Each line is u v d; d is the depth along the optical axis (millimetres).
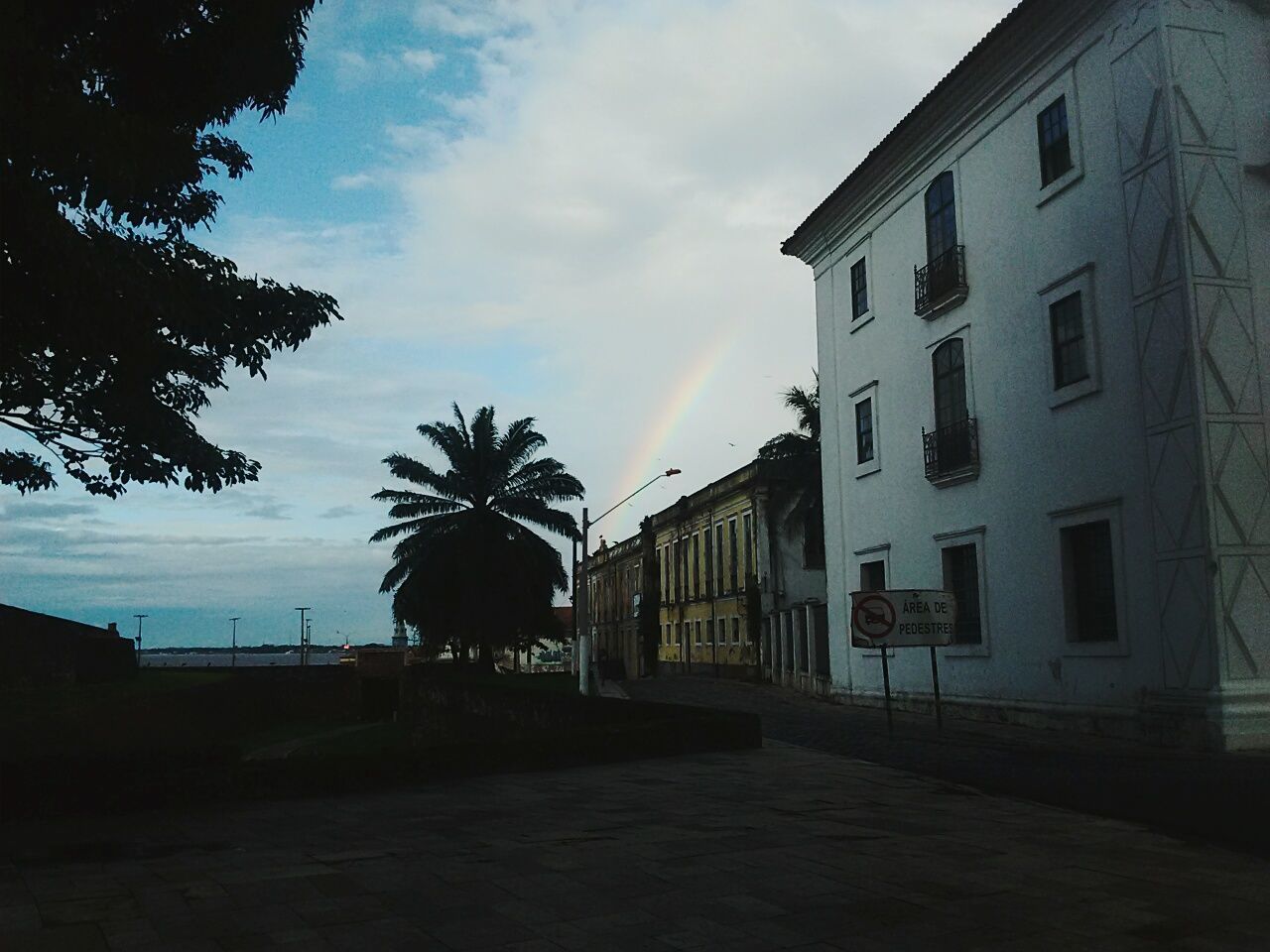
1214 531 13969
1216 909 5613
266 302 11414
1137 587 15344
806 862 6848
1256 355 14570
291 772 10414
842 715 22625
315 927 5246
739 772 12211
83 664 35000
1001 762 12977
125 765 9641
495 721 29281
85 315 9492
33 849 7562
